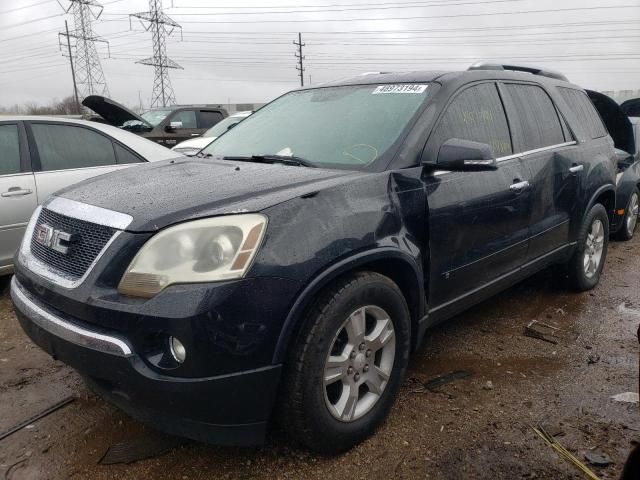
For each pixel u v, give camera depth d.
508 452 2.66
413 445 2.71
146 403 2.22
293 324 2.29
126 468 2.55
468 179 3.25
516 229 3.71
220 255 2.20
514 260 3.81
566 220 4.39
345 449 2.64
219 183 2.68
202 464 2.57
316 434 2.47
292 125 3.60
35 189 4.88
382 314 2.71
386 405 2.81
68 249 2.49
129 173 3.18
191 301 2.12
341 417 2.56
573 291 4.93
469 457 2.62
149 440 2.75
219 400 2.20
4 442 2.75
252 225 2.24
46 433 2.82
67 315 2.39
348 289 2.48
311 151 3.23
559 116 4.45
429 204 2.96
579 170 4.45
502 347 3.84
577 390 3.24
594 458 2.60
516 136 3.82
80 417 2.97
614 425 2.88
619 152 7.18
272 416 2.51
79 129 5.31
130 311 2.17
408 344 2.90
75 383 3.35
